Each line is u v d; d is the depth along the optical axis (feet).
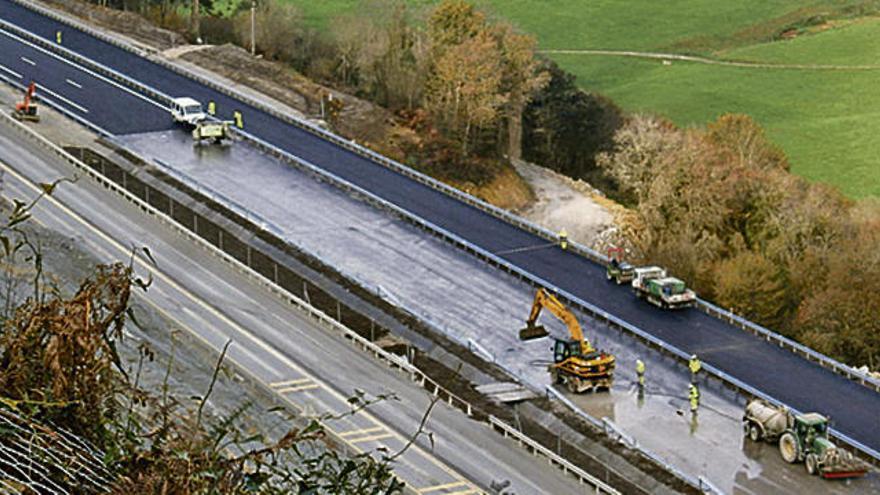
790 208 375.25
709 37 651.25
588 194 472.44
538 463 215.10
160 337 239.50
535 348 263.49
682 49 640.99
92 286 47.16
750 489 209.15
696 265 357.61
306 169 371.76
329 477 46.44
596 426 229.66
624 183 417.28
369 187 359.87
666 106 581.53
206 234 314.14
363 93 506.07
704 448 222.89
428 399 236.84
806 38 636.89
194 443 46.24
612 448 221.46
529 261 309.83
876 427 233.55
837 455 210.59
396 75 499.51
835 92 581.94
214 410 164.14
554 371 244.83
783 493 208.23
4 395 44.50
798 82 593.42
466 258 312.29
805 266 350.84
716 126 462.60
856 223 379.55
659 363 257.34
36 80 444.55
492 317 278.87
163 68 472.85
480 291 293.43
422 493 202.28
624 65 629.51
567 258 311.88
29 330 45.27
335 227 329.11
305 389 236.43
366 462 47.52
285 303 276.41
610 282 297.53
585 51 646.33
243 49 516.32
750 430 224.53
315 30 567.18
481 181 465.47
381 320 273.13
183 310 267.18
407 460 212.23
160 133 397.60
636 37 654.94
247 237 315.37
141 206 325.42
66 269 261.85
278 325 264.31
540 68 518.78
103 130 394.52
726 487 209.97
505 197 463.01
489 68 476.95
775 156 466.29
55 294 52.34
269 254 305.53
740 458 219.00
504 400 238.48
